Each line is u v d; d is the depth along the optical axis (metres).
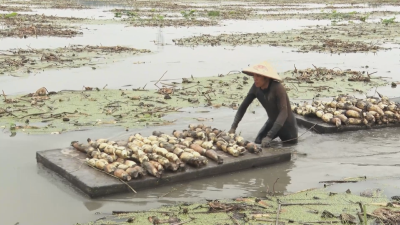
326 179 6.12
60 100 9.75
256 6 47.31
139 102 9.80
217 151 6.62
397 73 13.86
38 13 34.00
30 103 9.55
